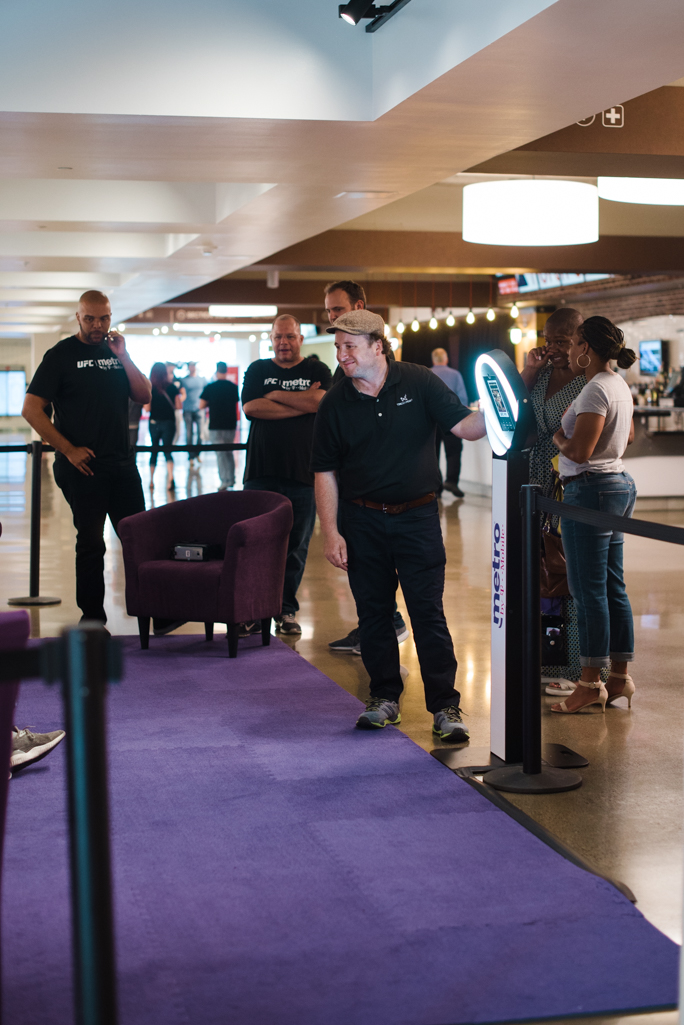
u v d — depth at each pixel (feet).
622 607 14.20
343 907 8.40
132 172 21.30
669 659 17.08
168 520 18.34
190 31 16.14
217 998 7.08
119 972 7.43
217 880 8.90
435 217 39.68
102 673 5.01
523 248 40.11
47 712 13.99
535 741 11.26
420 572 12.94
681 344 47.98
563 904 8.45
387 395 12.67
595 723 13.64
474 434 12.35
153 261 37.58
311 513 19.17
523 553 10.96
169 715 13.83
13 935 8.01
